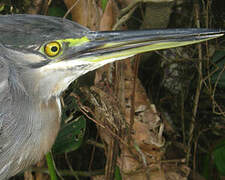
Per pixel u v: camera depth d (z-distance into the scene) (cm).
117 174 32
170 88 41
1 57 28
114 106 32
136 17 41
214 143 38
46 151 30
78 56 29
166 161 34
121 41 29
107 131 33
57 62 28
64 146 34
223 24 38
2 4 35
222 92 39
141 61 40
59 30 28
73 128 34
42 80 28
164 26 38
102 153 40
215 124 40
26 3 35
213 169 39
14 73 28
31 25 28
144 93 34
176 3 40
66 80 29
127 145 32
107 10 33
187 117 40
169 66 40
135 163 33
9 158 29
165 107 42
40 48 28
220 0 38
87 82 34
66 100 34
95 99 32
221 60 38
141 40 29
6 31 27
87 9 32
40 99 29
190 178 39
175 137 39
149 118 33
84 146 40
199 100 40
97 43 29
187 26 40
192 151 40
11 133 29
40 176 36
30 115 29
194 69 39
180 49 39
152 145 33
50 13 37
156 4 37
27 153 30
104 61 29
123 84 32
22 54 28
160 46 29
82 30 29
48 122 30
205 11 37
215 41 38
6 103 28
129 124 33
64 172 38
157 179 33
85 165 40
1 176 30
